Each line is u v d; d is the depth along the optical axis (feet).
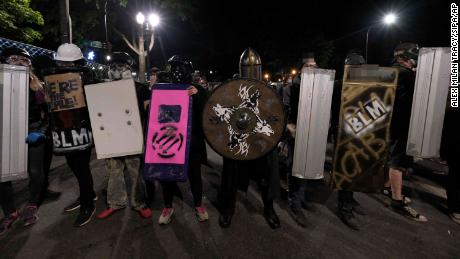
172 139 10.73
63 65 11.10
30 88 11.51
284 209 12.81
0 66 10.32
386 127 10.26
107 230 11.16
